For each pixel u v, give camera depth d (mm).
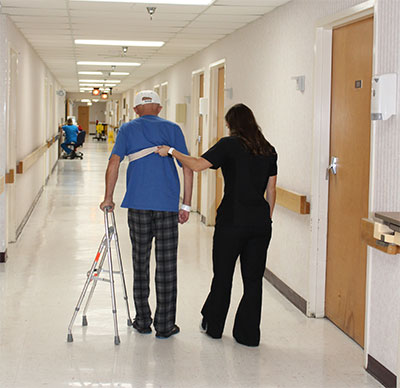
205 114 8633
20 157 7703
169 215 3953
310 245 4516
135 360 3604
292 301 4949
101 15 6234
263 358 3688
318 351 3832
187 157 3781
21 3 5570
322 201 4488
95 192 11711
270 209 3961
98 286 5223
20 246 6820
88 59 11328
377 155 3408
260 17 6035
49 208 9633
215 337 4004
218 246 3850
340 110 4262
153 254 6473
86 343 3865
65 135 20000
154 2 5516
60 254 6453
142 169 3918
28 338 3939
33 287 5160
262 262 3850
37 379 3307
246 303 3879
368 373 3484
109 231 4000
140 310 4059
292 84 5035
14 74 6754
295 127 4957
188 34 7500
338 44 4293
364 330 3750
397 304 3172
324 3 4297
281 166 5367
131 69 13688
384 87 3201
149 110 4055
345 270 4184
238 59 6965
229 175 3807
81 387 3215
